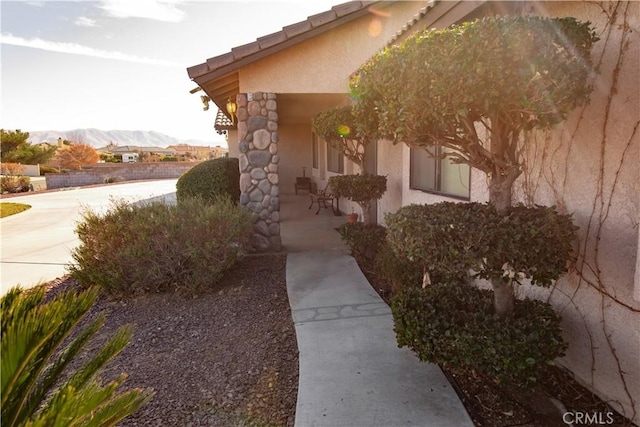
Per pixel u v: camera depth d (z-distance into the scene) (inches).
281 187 756.6
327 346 162.6
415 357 151.4
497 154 120.2
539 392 130.1
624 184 114.6
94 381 98.9
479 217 113.7
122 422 121.2
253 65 315.9
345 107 275.0
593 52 122.8
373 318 190.2
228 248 251.6
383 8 309.3
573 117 132.6
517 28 98.1
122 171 1451.8
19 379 79.7
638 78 110.0
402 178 312.0
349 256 307.4
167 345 175.3
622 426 114.8
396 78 112.7
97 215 264.2
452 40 102.3
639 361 112.1
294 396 133.3
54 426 70.7
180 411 127.0
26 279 277.9
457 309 134.3
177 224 238.2
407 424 113.8
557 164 140.3
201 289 236.2
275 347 168.4
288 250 332.8
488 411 120.5
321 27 301.3
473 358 113.3
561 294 140.9
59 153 1969.7
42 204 709.9
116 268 235.3
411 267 205.5
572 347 136.8
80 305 90.4
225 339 178.7
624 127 114.3
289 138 749.9
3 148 1694.1
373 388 131.8
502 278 113.3
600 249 123.4
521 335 114.2
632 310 113.7
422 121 112.0
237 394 135.6
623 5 114.0
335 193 292.5
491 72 97.7
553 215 115.8
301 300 216.8
